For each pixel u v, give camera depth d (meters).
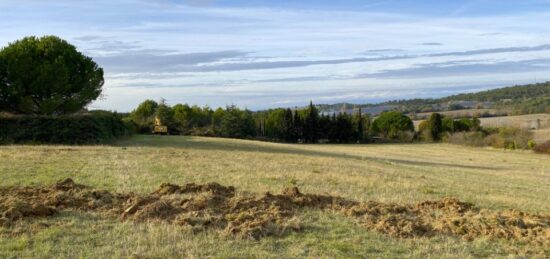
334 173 19.52
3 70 38.31
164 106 69.81
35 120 35.72
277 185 15.20
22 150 23.91
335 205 11.72
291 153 36.97
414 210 11.78
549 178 28.27
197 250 8.18
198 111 76.94
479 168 36.59
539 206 14.23
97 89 44.75
